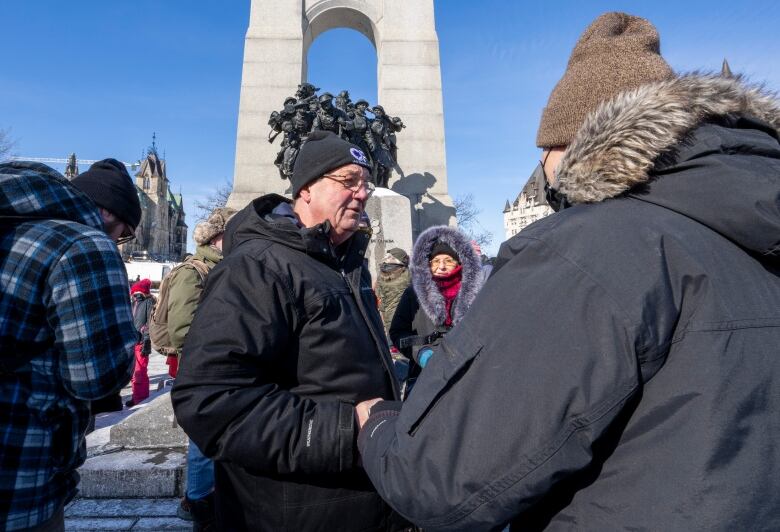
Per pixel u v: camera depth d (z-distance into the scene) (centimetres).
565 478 90
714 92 101
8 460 142
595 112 109
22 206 156
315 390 169
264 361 162
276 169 1319
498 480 91
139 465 384
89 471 377
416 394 106
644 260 93
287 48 1379
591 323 91
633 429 92
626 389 88
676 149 100
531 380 91
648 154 96
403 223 997
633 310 89
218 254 375
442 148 1357
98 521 338
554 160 129
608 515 91
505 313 99
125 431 431
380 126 1104
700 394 85
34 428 147
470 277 340
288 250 180
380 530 170
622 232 98
